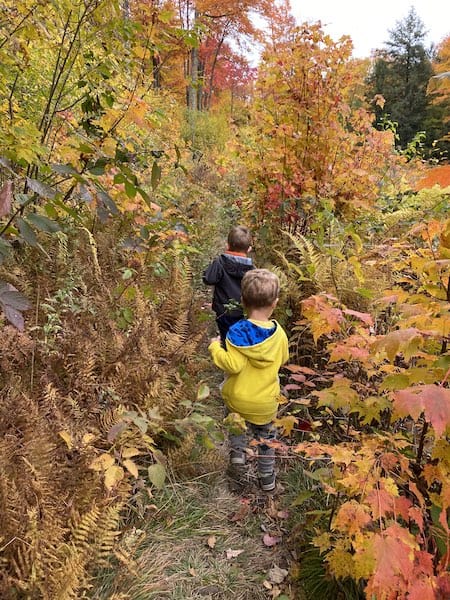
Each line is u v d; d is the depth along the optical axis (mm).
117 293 2926
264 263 4309
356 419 2625
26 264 2891
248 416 2416
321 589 1873
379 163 4906
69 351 2330
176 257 3762
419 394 1229
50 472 1682
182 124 14180
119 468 1591
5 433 1802
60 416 1912
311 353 3281
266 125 4348
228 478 2523
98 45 2715
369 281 3057
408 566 1260
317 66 3998
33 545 1448
